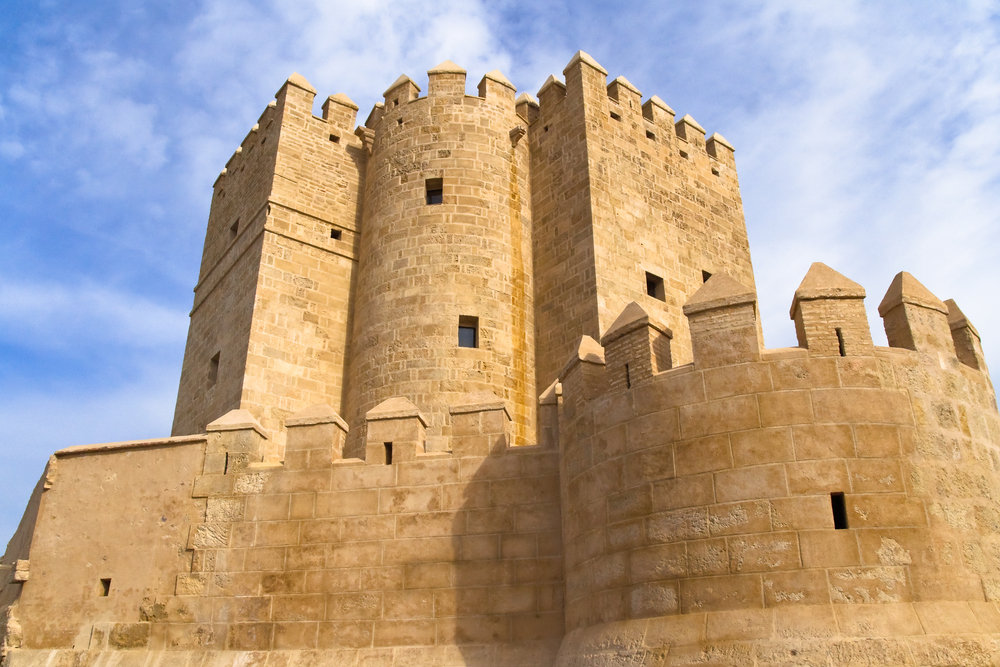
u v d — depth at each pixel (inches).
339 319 1001.5
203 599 616.4
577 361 562.9
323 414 657.6
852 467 446.6
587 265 928.9
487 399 632.4
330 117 1109.1
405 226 973.2
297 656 584.7
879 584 419.2
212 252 1181.1
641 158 1063.6
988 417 512.7
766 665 403.2
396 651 570.3
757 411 466.0
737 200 1203.2
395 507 613.9
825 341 477.4
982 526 456.4
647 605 458.9
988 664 396.5
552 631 551.5
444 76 1058.7
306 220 1023.6
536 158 1071.0
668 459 481.1
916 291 513.0
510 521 589.9
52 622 636.1
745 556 438.3
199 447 668.1
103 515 663.1
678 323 999.6
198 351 1096.2
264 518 631.8
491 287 943.0
